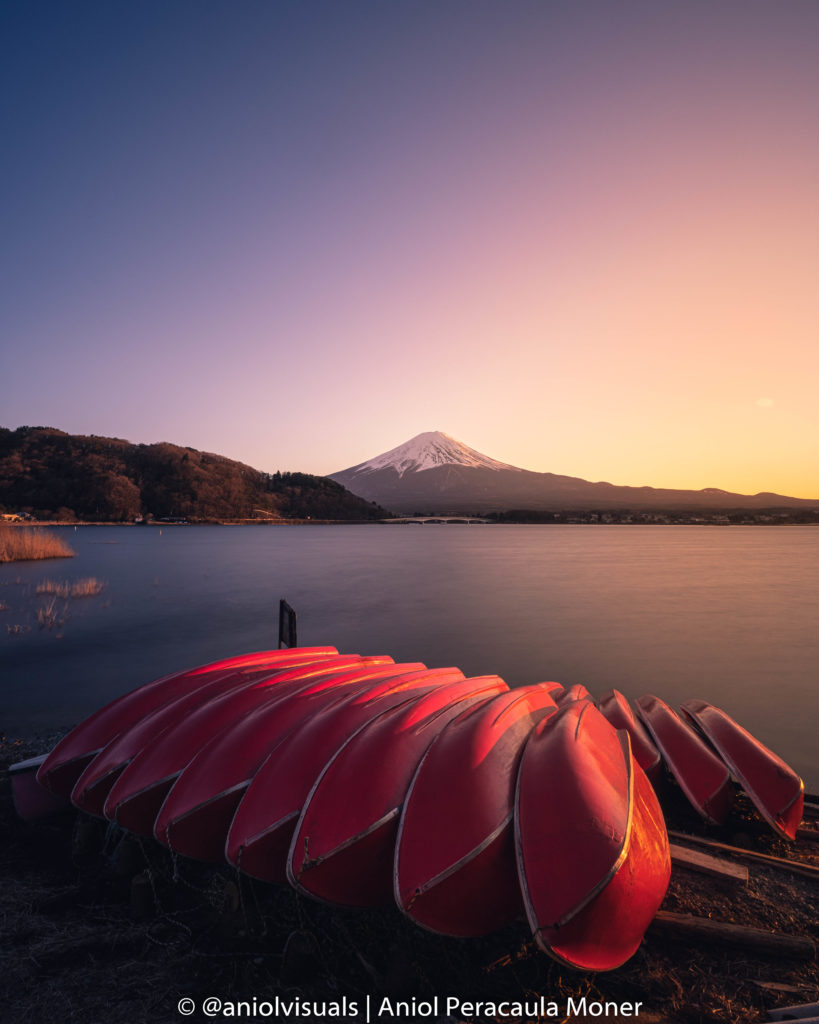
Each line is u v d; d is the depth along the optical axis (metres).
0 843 4.33
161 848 3.96
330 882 3.01
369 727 3.70
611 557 45.22
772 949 3.16
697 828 4.80
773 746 7.42
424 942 3.20
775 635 14.45
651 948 3.21
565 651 12.66
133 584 25.19
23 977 2.93
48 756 4.42
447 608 18.81
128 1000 2.79
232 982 2.93
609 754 3.47
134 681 10.21
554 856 2.69
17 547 35.50
